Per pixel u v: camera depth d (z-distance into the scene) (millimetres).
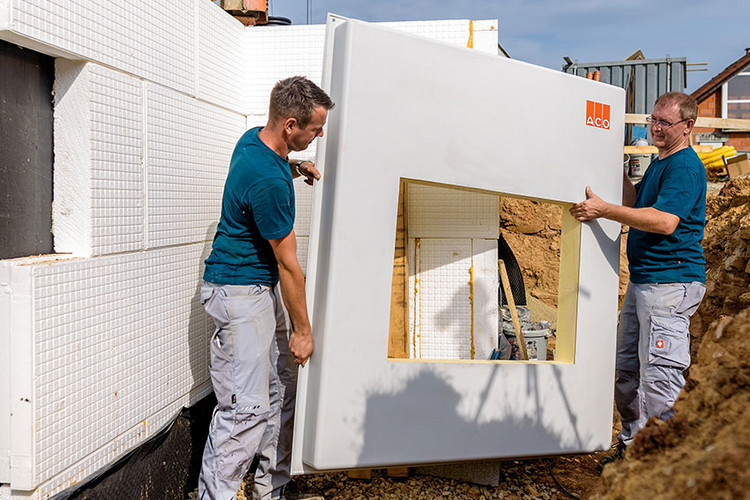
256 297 2660
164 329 2902
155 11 2758
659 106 3248
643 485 1367
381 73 2738
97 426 2336
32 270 1957
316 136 2668
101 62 2334
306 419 2830
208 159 3406
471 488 3260
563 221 3424
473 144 2986
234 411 2652
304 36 3873
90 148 2277
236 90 3824
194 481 3275
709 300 4930
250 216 2574
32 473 1986
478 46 3811
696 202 3172
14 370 1972
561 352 3375
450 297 3865
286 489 3215
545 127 3174
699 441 1435
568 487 3289
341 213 2693
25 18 1916
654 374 3184
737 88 16703
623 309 3580
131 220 2580
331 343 2705
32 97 2182
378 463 2840
